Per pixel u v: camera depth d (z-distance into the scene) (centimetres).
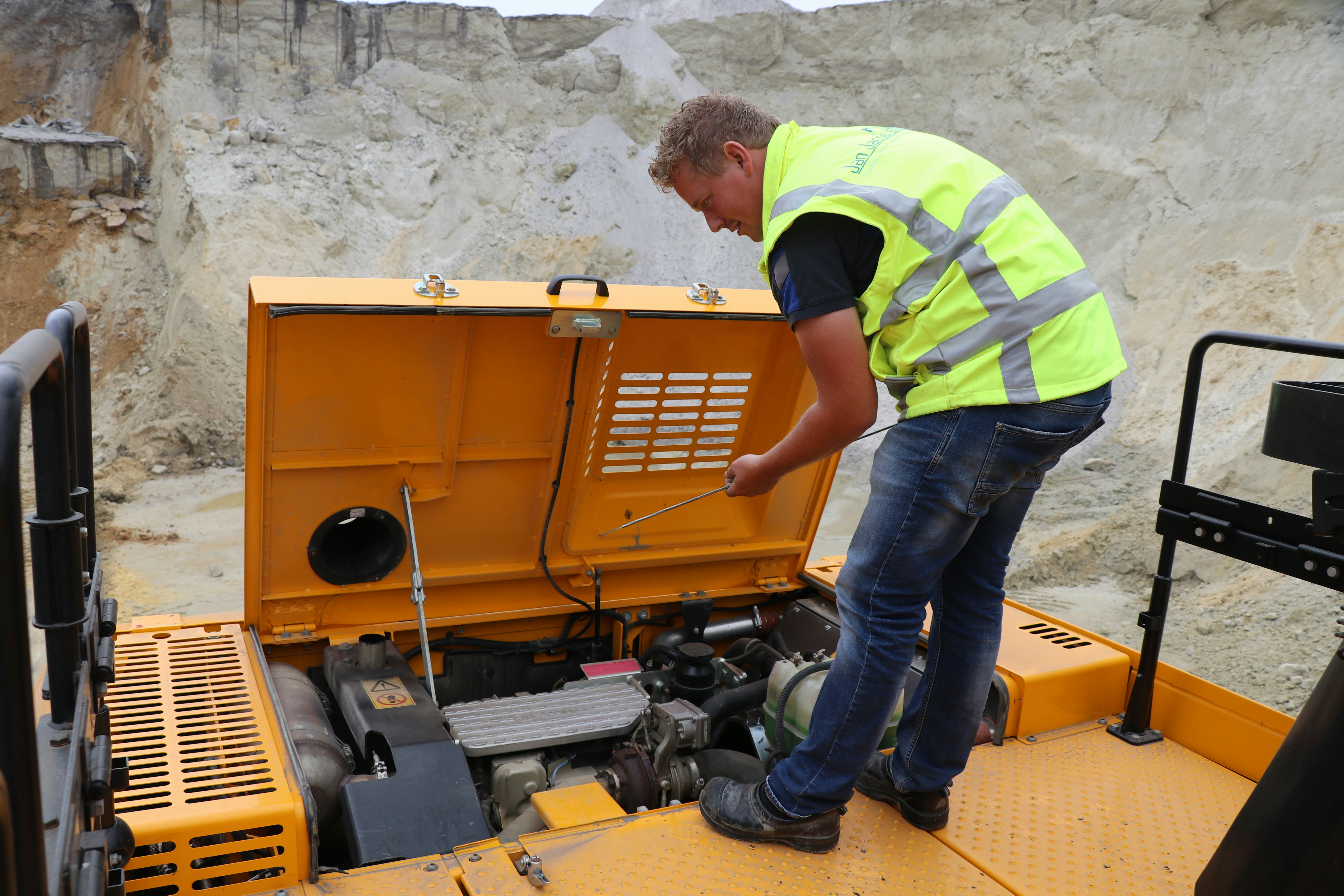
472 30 2028
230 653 241
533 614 296
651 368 274
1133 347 1495
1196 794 220
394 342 241
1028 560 974
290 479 248
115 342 1534
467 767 204
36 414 104
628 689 269
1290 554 201
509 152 2002
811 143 176
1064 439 169
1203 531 221
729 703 262
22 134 1595
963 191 164
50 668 110
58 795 101
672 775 229
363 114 1914
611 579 309
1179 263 1553
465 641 291
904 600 176
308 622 270
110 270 1605
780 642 323
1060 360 164
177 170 1677
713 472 308
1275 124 1582
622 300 251
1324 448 140
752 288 1812
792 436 176
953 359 164
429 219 1884
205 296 1488
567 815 197
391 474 261
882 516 174
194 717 202
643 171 1998
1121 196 1705
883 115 2059
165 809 164
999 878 184
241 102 1861
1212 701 237
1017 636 272
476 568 286
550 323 240
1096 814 209
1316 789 144
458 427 258
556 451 276
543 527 287
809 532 332
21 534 79
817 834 185
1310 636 709
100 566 149
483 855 177
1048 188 1797
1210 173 1616
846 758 180
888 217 160
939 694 195
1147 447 1278
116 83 1889
